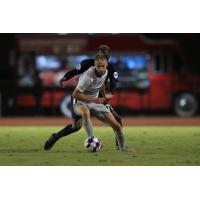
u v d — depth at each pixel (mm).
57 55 83938
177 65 85875
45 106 84875
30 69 84000
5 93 85625
